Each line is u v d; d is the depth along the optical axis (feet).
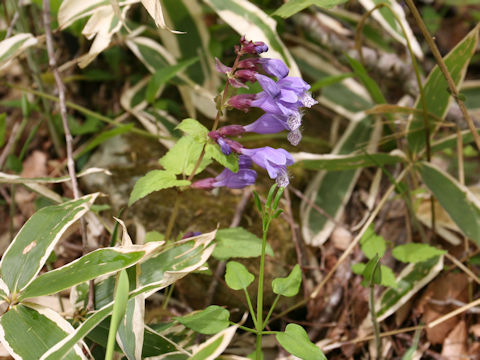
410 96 3.21
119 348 2.44
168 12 3.14
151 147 3.15
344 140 3.19
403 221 3.07
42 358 2.28
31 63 3.04
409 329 2.79
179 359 2.44
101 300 2.49
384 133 3.14
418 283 2.81
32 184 2.71
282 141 3.21
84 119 3.30
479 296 2.88
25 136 3.28
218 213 2.97
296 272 2.49
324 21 3.20
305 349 2.39
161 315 2.76
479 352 2.80
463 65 2.78
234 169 2.48
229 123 3.21
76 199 2.52
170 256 2.51
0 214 3.10
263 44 2.43
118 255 2.40
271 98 2.44
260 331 2.43
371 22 3.34
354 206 3.10
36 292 2.37
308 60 3.33
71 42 3.29
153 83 3.00
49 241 2.44
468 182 3.24
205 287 2.84
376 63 3.15
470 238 2.82
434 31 3.78
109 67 3.34
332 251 3.00
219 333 2.45
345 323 2.86
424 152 2.90
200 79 3.20
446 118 3.14
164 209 2.96
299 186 3.11
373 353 2.80
